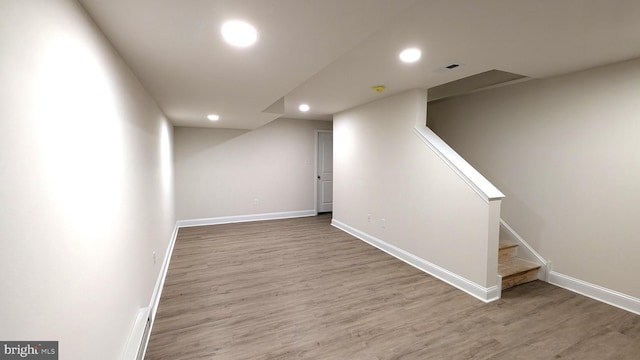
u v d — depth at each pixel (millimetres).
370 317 2383
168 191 4055
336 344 2039
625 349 1984
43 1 819
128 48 1539
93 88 1198
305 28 1333
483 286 2686
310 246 4305
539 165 3074
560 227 2926
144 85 2303
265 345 2025
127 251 1701
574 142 2783
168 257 3697
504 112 3391
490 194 2637
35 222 766
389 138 3896
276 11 1177
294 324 2283
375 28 1342
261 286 2961
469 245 2820
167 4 1106
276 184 6203
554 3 1509
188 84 2283
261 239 4664
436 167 3178
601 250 2639
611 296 2576
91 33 1189
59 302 883
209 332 2174
